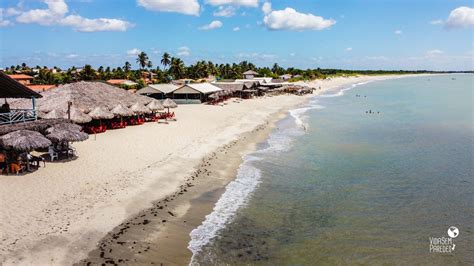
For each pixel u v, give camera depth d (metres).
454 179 25.36
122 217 17.50
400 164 29.14
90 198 19.31
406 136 41.28
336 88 149.00
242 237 16.59
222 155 30.70
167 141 34.00
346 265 14.49
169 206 19.44
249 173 26.22
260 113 59.84
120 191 20.67
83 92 42.12
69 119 32.16
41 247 14.27
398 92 121.19
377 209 20.08
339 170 27.36
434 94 110.56
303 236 16.83
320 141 38.00
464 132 44.03
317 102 85.50
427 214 19.45
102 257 14.01
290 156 31.36
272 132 43.16
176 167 26.16
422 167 28.28
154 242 15.55
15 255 13.60
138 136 35.84
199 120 47.97
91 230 15.96
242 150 33.09
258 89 94.38
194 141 34.78
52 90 42.88
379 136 41.19
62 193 19.70
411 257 15.16
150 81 117.50
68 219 16.75
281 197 21.69
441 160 30.42
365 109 69.94
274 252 15.36
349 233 17.20
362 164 29.09
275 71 195.88
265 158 30.50
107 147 30.58
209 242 16.00
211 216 18.70
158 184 22.44
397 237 16.86
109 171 23.94
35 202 18.30
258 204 20.53
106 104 42.12
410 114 61.81
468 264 14.66
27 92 27.48
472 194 22.42
